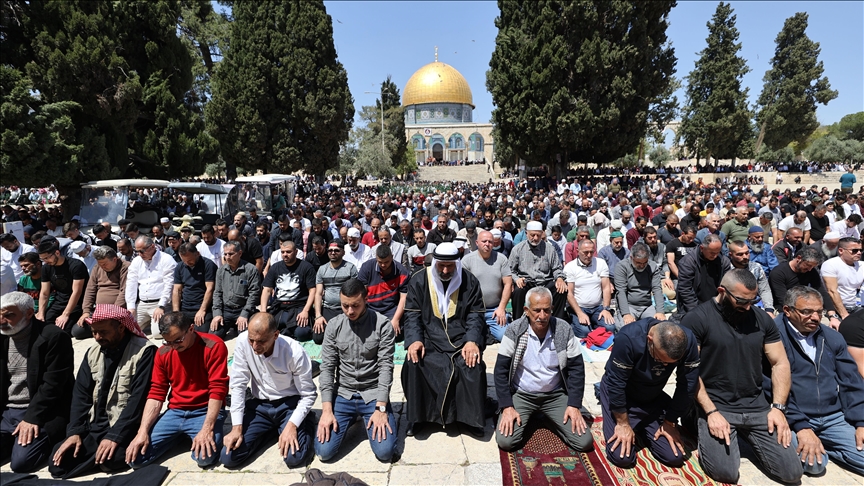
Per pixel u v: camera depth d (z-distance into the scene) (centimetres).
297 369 374
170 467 358
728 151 4356
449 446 381
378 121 5159
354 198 2281
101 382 364
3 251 545
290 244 630
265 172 2988
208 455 349
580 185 2881
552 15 2805
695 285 551
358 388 389
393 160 5256
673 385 500
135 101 1889
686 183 3231
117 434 349
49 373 358
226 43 2878
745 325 343
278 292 638
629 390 361
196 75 3053
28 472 352
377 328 385
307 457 366
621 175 3678
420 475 342
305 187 2614
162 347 368
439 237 877
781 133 4488
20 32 1555
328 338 389
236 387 367
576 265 646
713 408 337
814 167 4097
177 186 1387
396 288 621
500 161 6094
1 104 1288
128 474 342
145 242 630
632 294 598
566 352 375
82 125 1670
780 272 559
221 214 1495
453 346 400
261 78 2688
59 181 1466
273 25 2750
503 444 370
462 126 7688
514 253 645
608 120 2825
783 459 325
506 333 379
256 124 2706
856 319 391
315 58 2814
